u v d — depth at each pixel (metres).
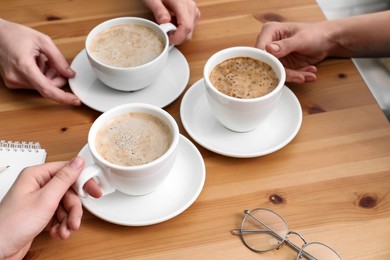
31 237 0.67
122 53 0.83
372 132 0.80
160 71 0.84
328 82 0.87
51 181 0.67
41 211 0.66
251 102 0.75
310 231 0.71
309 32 0.88
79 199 0.70
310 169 0.77
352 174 0.76
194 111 0.83
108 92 0.84
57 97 0.82
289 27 0.89
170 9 0.91
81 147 0.79
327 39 0.89
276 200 0.74
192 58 0.89
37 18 0.95
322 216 0.73
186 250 0.70
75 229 0.68
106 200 0.73
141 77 0.81
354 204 0.74
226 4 0.97
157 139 0.73
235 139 0.80
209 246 0.70
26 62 0.82
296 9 0.97
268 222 0.72
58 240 0.71
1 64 0.84
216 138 0.80
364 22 0.89
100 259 0.69
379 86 1.11
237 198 0.74
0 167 0.75
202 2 0.98
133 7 0.96
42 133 0.80
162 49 0.84
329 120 0.82
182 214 0.73
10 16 0.95
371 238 0.71
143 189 0.72
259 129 0.81
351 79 0.87
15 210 0.66
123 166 0.69
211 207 0.74
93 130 0.72
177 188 0.74
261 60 0.81
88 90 0.84
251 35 0.92
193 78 0.87
